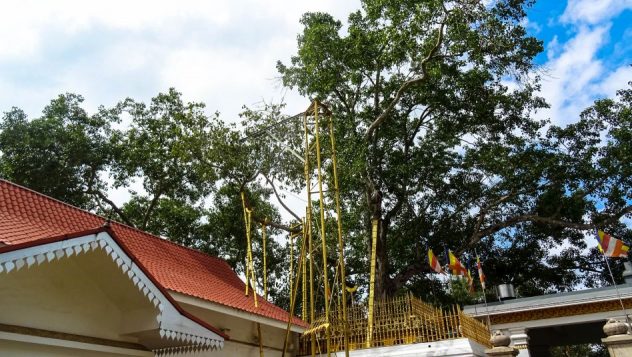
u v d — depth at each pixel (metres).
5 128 23.77
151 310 8.92
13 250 6.57
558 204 22.66
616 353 9.34
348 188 21.19
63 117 25.77
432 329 13.18
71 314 8.52
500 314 16.98
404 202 25.25
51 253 7.02
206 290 12.46
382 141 24.06
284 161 21.84
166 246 14.52
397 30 20.73
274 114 22.06
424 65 20.67
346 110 23.70
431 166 23.61
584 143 23.98
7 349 7.64
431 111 24.31
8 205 10.14
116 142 26.61
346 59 21.81
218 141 21.38
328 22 23.94
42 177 23.84
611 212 23.64
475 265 26.42
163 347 9.91
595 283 26.52
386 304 14.45
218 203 27.30
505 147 23.67
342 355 14.03
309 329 14.12
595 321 15.90
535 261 26.69
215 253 27.23
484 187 24.14
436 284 27.59
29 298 7.96
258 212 26.45
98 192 26.66
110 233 7.89
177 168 26.81
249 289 15.62
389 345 13.48
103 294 9.08
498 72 21.80
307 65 22.69
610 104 23.53
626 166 21.83
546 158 22.89
